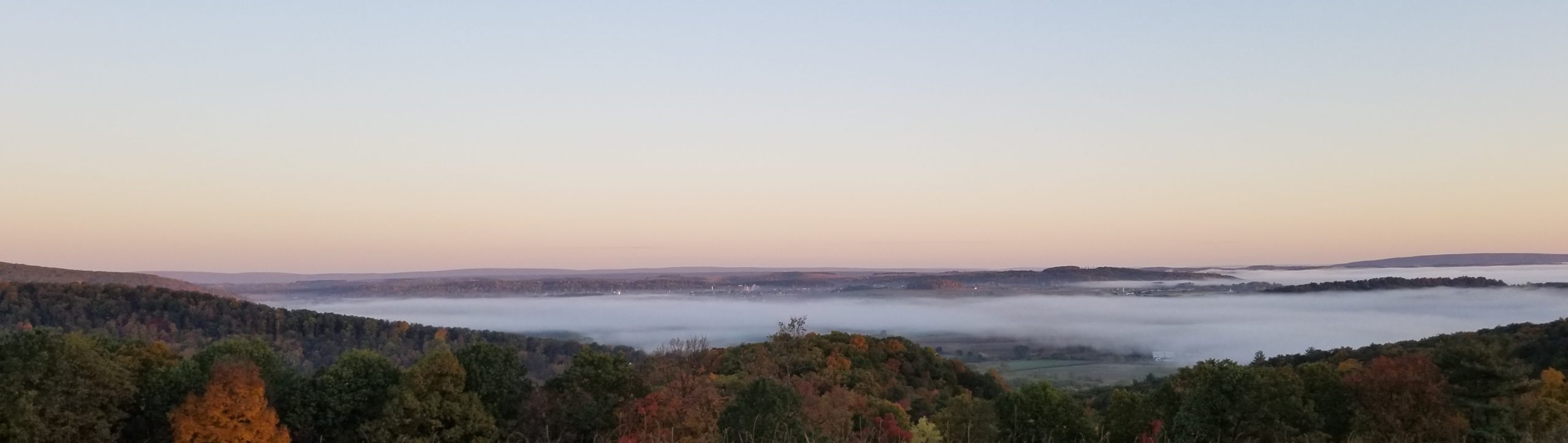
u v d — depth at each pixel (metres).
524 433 29.88
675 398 27.98
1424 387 26.56
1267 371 31.31
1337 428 29.08
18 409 27.23
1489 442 24.47
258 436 29.97
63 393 28.98
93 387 29.83
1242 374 29.66
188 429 29.28
